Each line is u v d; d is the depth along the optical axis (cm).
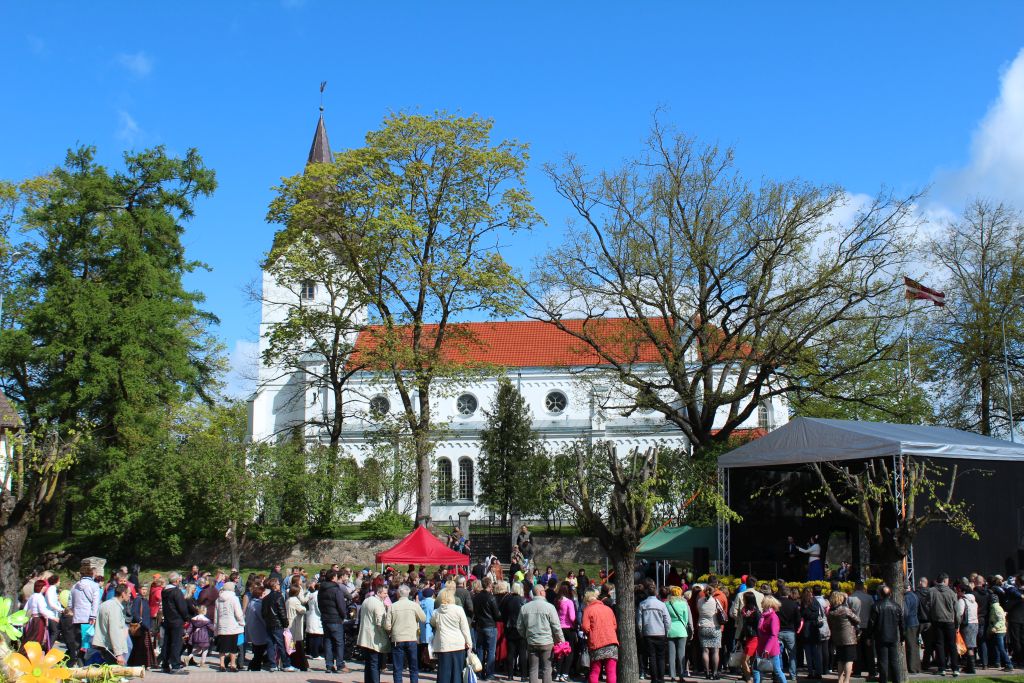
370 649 1827
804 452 2908
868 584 2570
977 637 2388
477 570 3638
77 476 4778
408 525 4997
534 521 5303
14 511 3002
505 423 5491
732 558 3134
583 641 2158
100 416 4881
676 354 4209
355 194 4306
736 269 4128
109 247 4934
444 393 4600
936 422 5266
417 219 4441
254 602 2223
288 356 4975
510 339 7600
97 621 1870
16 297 4934
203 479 4341
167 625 2123
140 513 4366
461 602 2175
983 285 5291
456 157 4403
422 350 4541
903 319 4203
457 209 4406
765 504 3212
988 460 2931
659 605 2038
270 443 4878
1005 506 2962
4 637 600
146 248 5156
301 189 4378
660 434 6794
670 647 2112
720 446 4178
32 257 5084
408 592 1853
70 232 4972
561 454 4738
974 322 5188
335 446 4894
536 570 3772
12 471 3288
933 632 2269
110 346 4834
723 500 3031
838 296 4034
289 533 4509
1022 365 5178
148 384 4878
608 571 3198
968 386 5222
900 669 1994
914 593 2253
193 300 5441
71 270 5019
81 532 5319
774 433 3053
